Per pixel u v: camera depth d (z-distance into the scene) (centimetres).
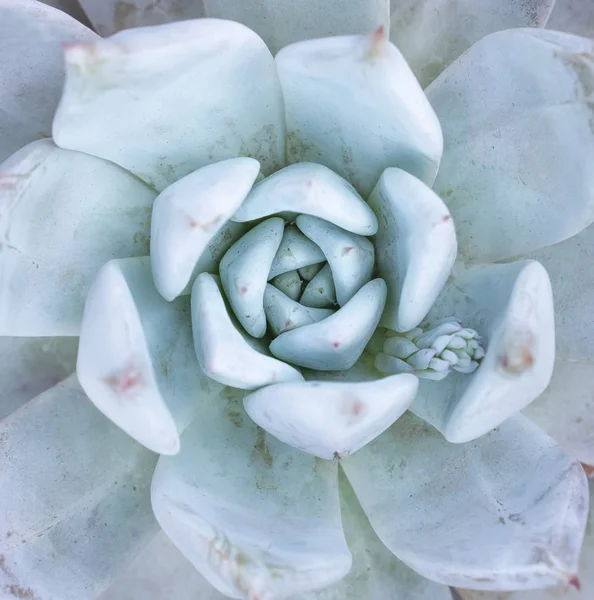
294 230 15
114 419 13
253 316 15
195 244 13
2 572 15
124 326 12
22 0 15
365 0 16
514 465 16
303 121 16
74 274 16
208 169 13
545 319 13
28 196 14
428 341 15
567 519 14
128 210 16
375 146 15
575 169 15
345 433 13
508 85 15
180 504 14
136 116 14
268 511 15
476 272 16
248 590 13
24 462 16
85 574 16
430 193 14
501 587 14
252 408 14
